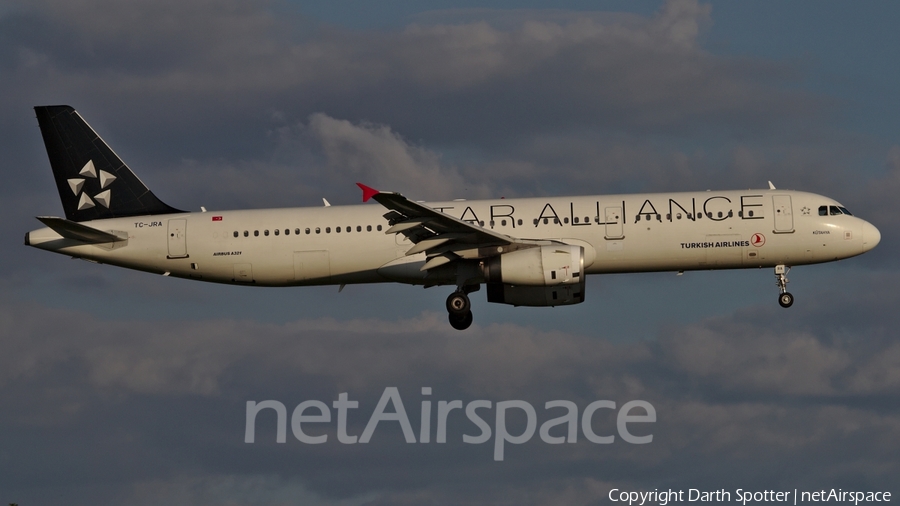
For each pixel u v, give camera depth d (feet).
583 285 450.30
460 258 444.14
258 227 464.24
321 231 460.14
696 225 444.96
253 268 464.65
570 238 447.42
